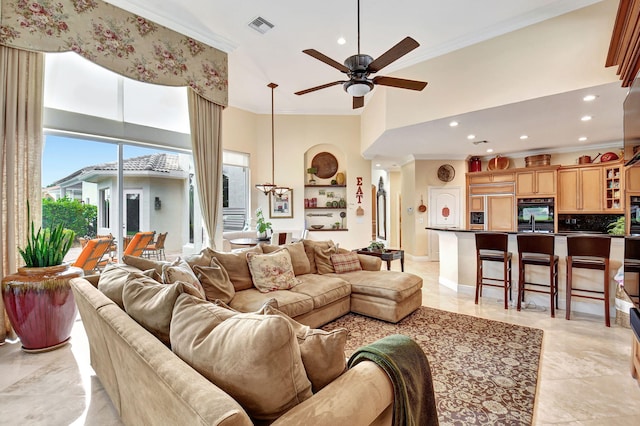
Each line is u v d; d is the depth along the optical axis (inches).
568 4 131.1
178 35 149.0
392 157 311.1
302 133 274.7
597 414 75.6
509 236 169.8
